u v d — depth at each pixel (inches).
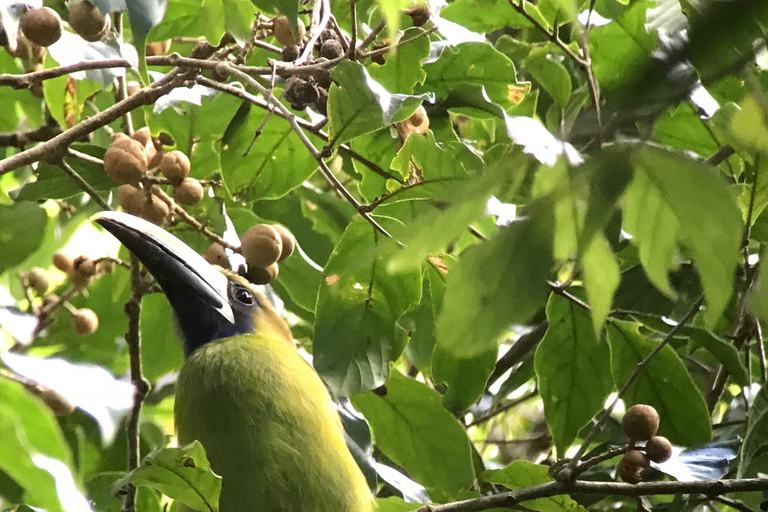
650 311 327.9
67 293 377.7
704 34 94.7
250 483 291.7
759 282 115.2
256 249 298.7
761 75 193.2
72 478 159.0
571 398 331.0
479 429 493.7
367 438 330.0
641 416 272.5
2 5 230.8
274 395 296.7
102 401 213.0
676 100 102.5
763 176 230.8
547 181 107.3
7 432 155.6
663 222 109.3
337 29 306.2
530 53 355.9
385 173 313.0
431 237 110.0
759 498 342.6
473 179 110.7
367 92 262.8
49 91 322.0
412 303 301.9
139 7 227.1
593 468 346.3
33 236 377.4
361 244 296.7
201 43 340.2
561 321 320.5
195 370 305.7
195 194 297.6
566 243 107.7
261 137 326.0
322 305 301.7
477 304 108.7
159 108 325.7
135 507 323.6
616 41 344.5
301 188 383.2
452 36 327.0
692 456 294.2
